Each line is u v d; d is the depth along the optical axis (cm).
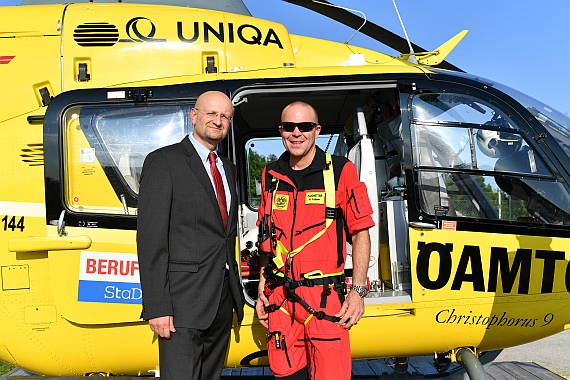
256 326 271
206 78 285
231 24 304
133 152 274
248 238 446
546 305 284
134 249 265
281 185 231
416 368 414
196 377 212
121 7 302
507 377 396
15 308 269
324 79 285
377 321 276
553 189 288
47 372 286
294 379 228
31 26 291
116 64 287
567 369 440
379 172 344
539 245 281
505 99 296
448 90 292
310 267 221
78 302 262
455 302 277
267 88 281
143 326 270
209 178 217
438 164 283
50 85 282
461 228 277
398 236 305
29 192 269
